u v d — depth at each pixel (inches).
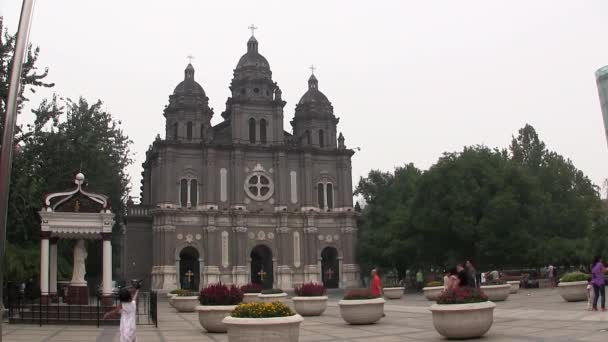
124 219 2908.5
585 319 896.9
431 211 2351.1
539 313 1048.8
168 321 1274.6
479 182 2345.0
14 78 504.7
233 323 674.8
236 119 2979.8
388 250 2623.0
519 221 2255.2
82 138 2037.4
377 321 1054.4
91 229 1290.6
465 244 2389.3
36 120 1822.1
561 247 2237.9
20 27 514.3
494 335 774.5
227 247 2859.3
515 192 2303.2
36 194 1641.2
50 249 1376.7
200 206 2864.2
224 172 2940.5
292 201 3004.4
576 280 1269.7
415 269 2859.3
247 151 2974.9
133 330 669.9
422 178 2429.9
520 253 2230.6
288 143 3093.0
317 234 2999.5
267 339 663.8
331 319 1211.9
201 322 1014.4
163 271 2723.9
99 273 2669.8
